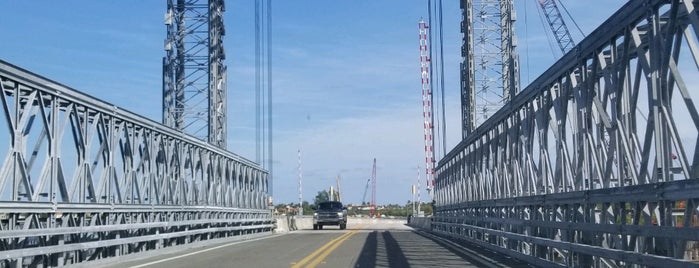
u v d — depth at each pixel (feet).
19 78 49.03
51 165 53.98
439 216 134.00
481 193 90.94
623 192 36.73
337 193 411.54
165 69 123.03
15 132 49.06
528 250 63.52
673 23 32.91
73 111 58.39
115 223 66.80
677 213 40.24
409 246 86.02
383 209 482.69
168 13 123.34
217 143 121.80
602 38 41.27
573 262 47.85
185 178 94.43
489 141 85.25
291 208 299.17
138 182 74.38
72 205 56.18
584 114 45.57
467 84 144.77
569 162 50.08
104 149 65.31
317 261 63.46
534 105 60.75
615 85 40.09
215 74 123.03
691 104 32.01
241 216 128.16
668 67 33.50
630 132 38.29
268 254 73.97
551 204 51.78
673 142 34.24
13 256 45.24
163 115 122.01
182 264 61.67
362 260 64.13
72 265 55.52
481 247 82.94
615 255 37.81
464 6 148.36
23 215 52.16
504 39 149.48
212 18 123.95
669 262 31.24
